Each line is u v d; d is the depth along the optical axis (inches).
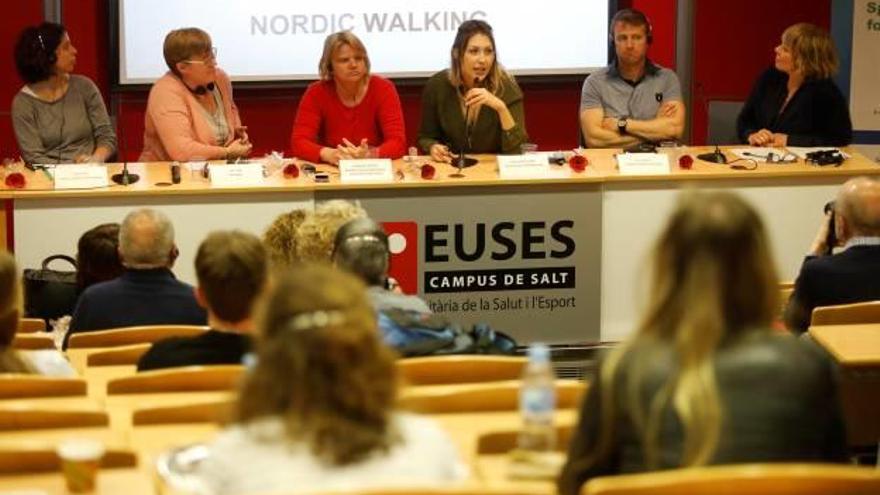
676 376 110.7
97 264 226.7
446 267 291.0
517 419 140.6
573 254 295.3
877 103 386.6
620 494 104.6
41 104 315.6
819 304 212.2
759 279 113.2
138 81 385.7
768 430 110.9
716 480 105.1
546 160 291.7
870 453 212.1
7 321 156.0
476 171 292.8
